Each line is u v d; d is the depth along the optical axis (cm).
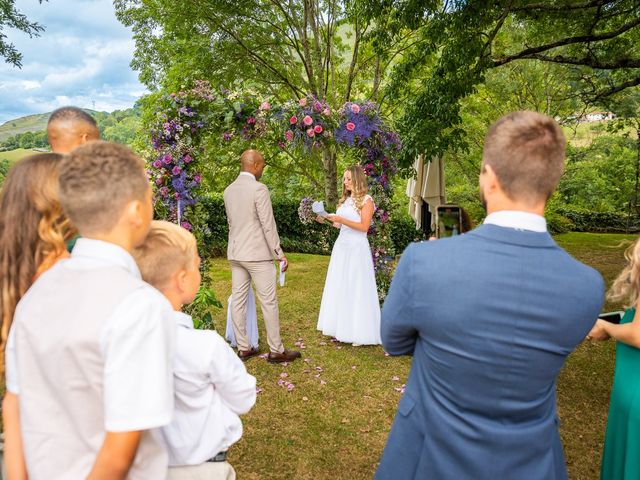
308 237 1212
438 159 641
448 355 113
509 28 1168
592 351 424
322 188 1341
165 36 1135
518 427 114
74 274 99
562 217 1688
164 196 386
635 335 157
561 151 112
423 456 121
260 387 354
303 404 329
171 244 137
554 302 109
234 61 1112
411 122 715
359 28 1163
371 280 432
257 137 443
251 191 370
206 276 407
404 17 704
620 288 175
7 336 119
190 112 386
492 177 116
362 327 429
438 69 718
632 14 828
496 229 114
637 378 165
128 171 102
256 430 295
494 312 108
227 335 431
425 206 646
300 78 1241
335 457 268
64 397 93
